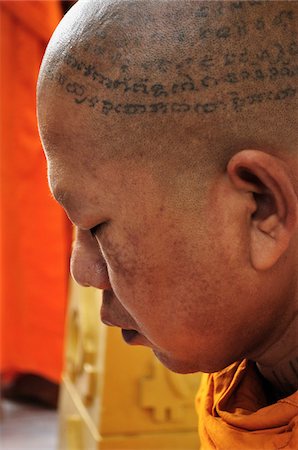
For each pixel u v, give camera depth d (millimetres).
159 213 575
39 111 607
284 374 669
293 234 582
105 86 575
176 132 566
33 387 2465
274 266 591
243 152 558
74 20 601
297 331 635
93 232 621
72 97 582
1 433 2225
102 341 1345
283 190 565
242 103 565
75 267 643
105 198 586
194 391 1360
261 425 624
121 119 571
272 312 614
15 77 2258
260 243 579
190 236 575
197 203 572
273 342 646
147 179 573
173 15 573
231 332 606
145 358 1340
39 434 2227
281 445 606
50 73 596
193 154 567
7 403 2479
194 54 566
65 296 2398
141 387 1338
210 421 661
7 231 2338
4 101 2256
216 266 579
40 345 2383
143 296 598
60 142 595
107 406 1335
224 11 570
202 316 593
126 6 582
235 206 572
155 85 567
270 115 569
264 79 568
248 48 567
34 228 2342
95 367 1396
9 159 2295
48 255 2352
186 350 616
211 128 564
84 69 581
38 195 2328
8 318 2387
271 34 571
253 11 570
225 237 574
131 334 678
